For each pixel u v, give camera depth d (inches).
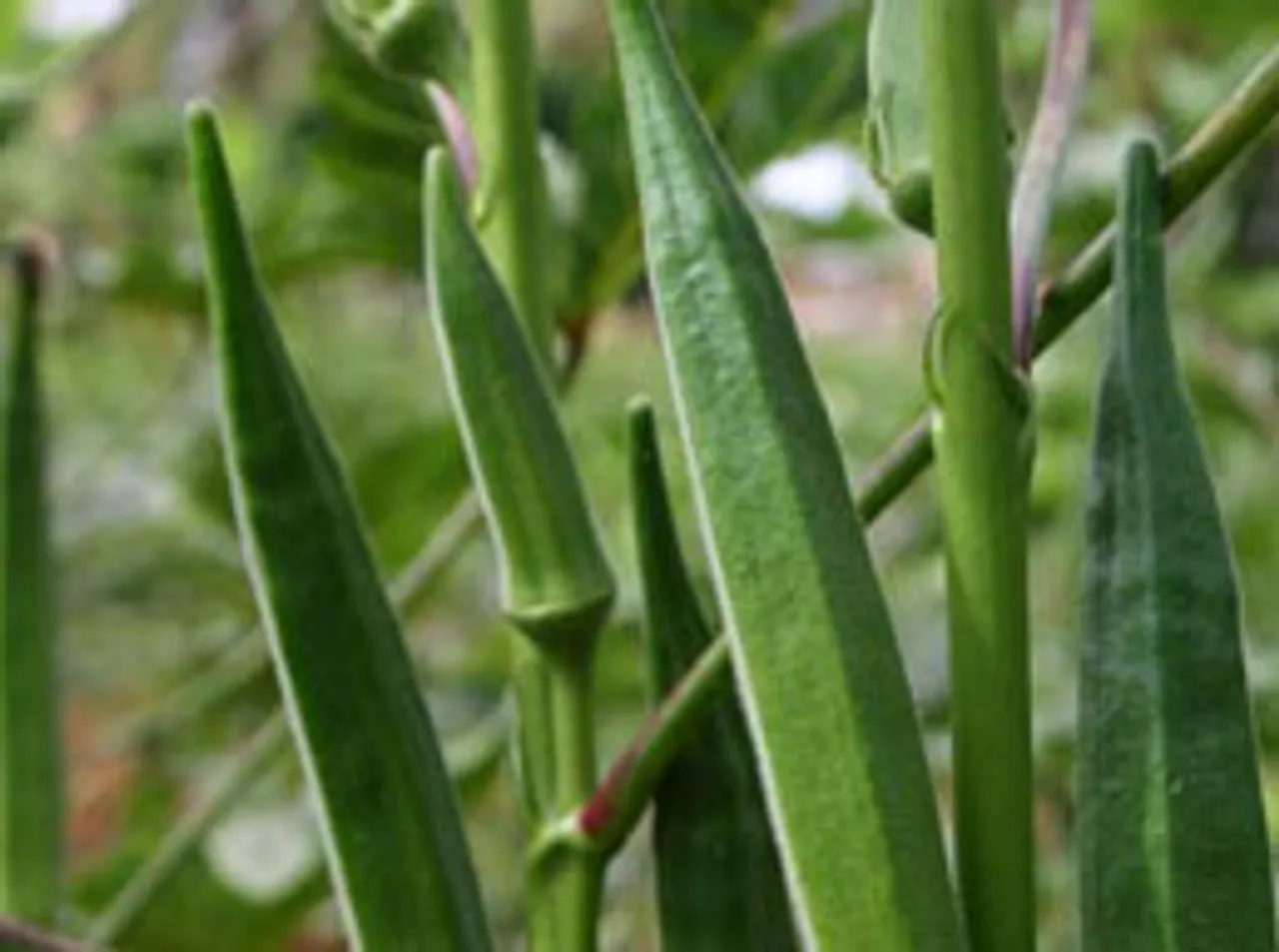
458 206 23.3
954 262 21.0
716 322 21.3
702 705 22.8
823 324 84.1
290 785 45.1
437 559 36.0
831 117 36.7
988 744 20.9
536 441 23.4
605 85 33.8
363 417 67.9
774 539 20.9
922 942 20.5
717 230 21.4
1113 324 21.8
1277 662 48.1
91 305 60.1
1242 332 63.7
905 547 54.8
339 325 72.8
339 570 23.0
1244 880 21.3
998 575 20.9
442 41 24.7
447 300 23.3
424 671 54.3
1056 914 52.1
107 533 63.0
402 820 22.9
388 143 36.4
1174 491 21.6
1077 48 22.5
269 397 22.8
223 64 66.4
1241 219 66.6
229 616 64.5
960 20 20.9
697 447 21.2
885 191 21.4
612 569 23.8
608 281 33.4
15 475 31.5
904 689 20.9
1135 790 21.4
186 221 60.4
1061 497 57.9
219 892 42.8
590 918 23.4
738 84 36.2
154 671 63.8
